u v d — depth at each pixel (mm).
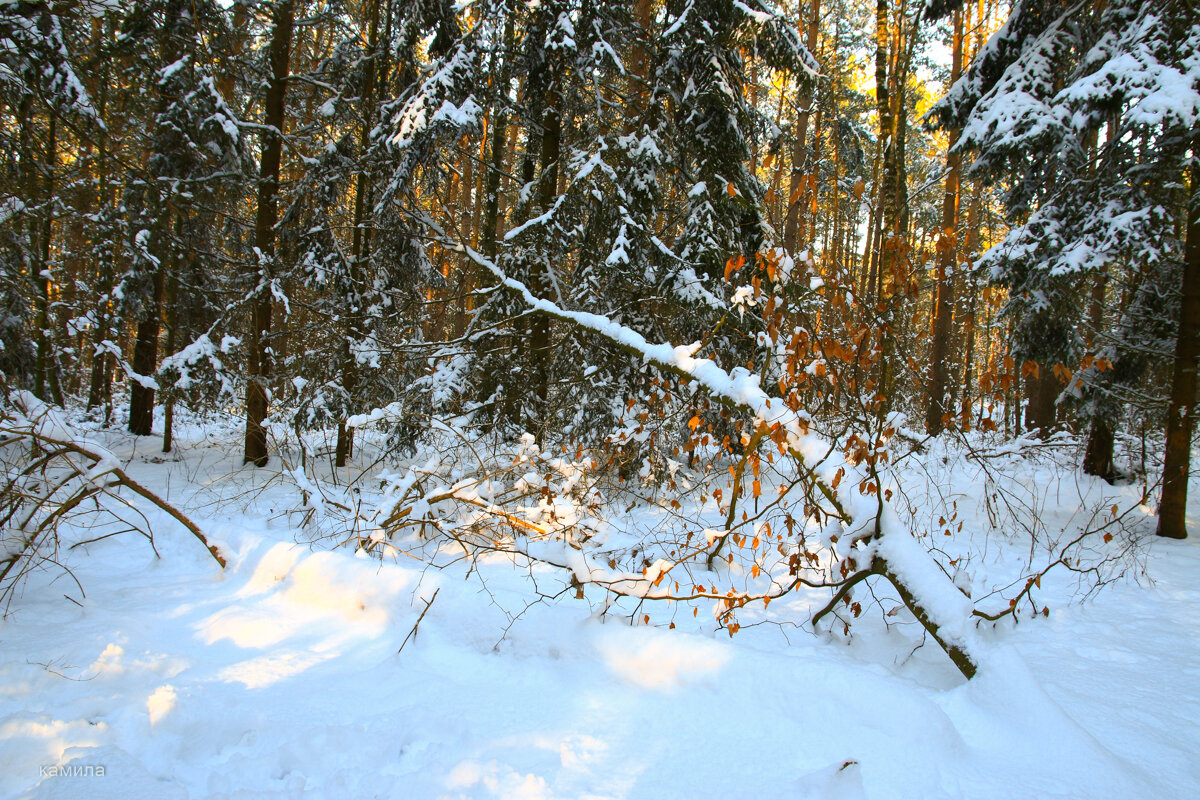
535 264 9133
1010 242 7676
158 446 11336
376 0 10531
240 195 10492
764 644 3658
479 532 5305
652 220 9469
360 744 2506
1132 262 8047
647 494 7902
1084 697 3066
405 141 7727
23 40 5934
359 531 5070
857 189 4973
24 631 3451
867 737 2578
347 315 9758
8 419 4453
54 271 10422
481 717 2805
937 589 3271
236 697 2896
